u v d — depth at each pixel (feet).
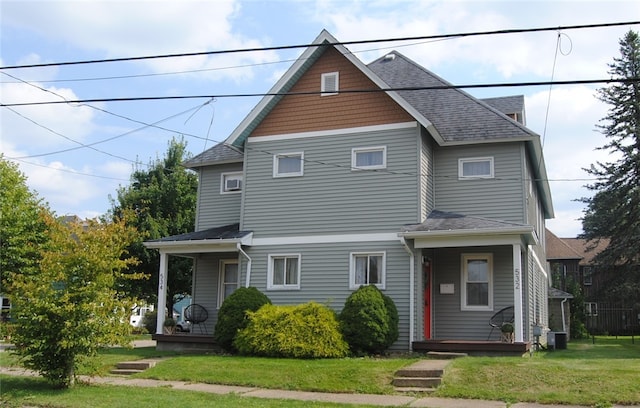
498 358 46.29
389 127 59.57
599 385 36.70
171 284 100.12
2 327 40.98
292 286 60.90
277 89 63.46
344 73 62.08
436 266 61.57
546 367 41.24
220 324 57.82
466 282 60.23
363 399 36.99
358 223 59.31
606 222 112.98
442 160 63.00
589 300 134.51
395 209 58.08
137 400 36.42
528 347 53.26
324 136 62.13
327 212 60.75
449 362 44.47
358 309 53.26
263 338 52.95
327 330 51.93
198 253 70.95
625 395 34.83
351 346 53.16
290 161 63.72
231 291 71.10
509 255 58.90
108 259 42.45
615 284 112.57
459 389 38.24
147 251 96.27
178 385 42.88
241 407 34.09
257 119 64.59
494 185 60.59
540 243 82.94
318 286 59.88
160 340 62.90
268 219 63.26
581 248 174.91
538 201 79.87
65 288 41.01
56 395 38.47
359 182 59.98
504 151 60.80
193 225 103.19
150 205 101.76
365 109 60.85
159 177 105.70
